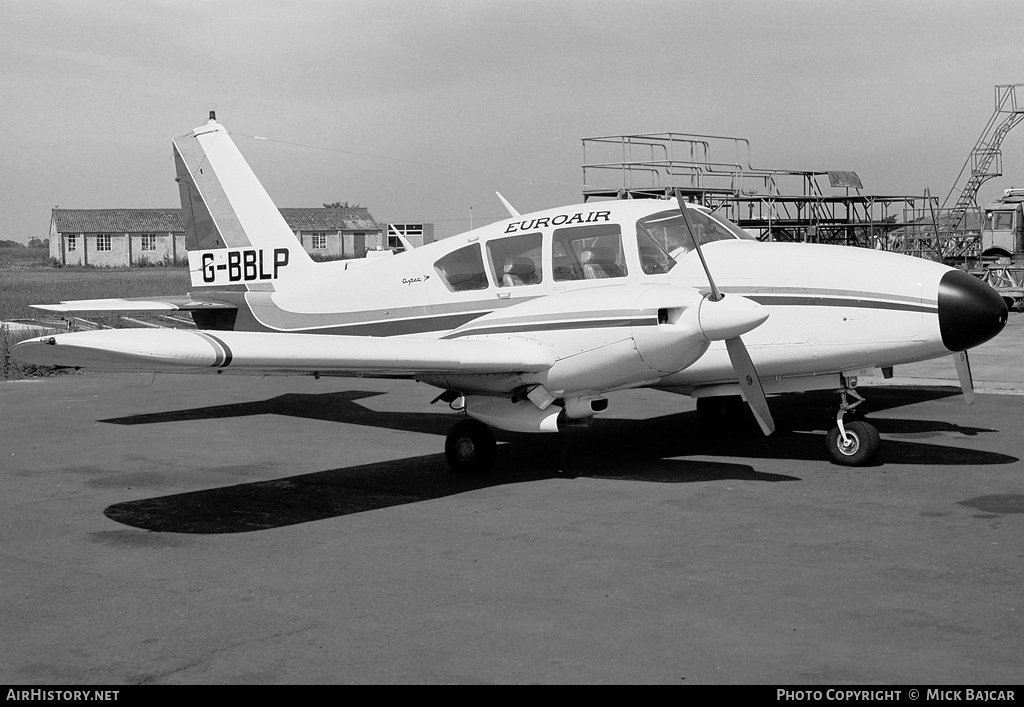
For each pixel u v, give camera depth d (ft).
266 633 14.23
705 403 31.42
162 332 19.92
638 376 23.81
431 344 23.59
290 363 20.95
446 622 14.52
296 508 22.24
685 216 23.50
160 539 19.69
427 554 18.28
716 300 22.77
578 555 17.90
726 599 15.19
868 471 24.81
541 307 24.89
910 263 25.35
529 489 23.80
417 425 34.94
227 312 37.27
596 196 63.10
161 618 14.98
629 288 24.00
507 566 17.34
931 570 16.39
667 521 20.21
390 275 31.76
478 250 29.55
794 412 35.14
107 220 237.66
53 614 15.24
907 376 44.21
